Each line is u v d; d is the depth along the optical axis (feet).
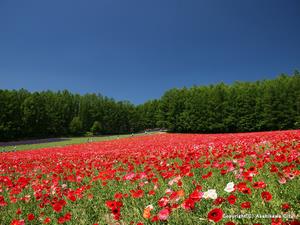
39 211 19.16
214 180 19.60
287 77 209.67
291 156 21.42
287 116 181.16
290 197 14.67
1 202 19.19
